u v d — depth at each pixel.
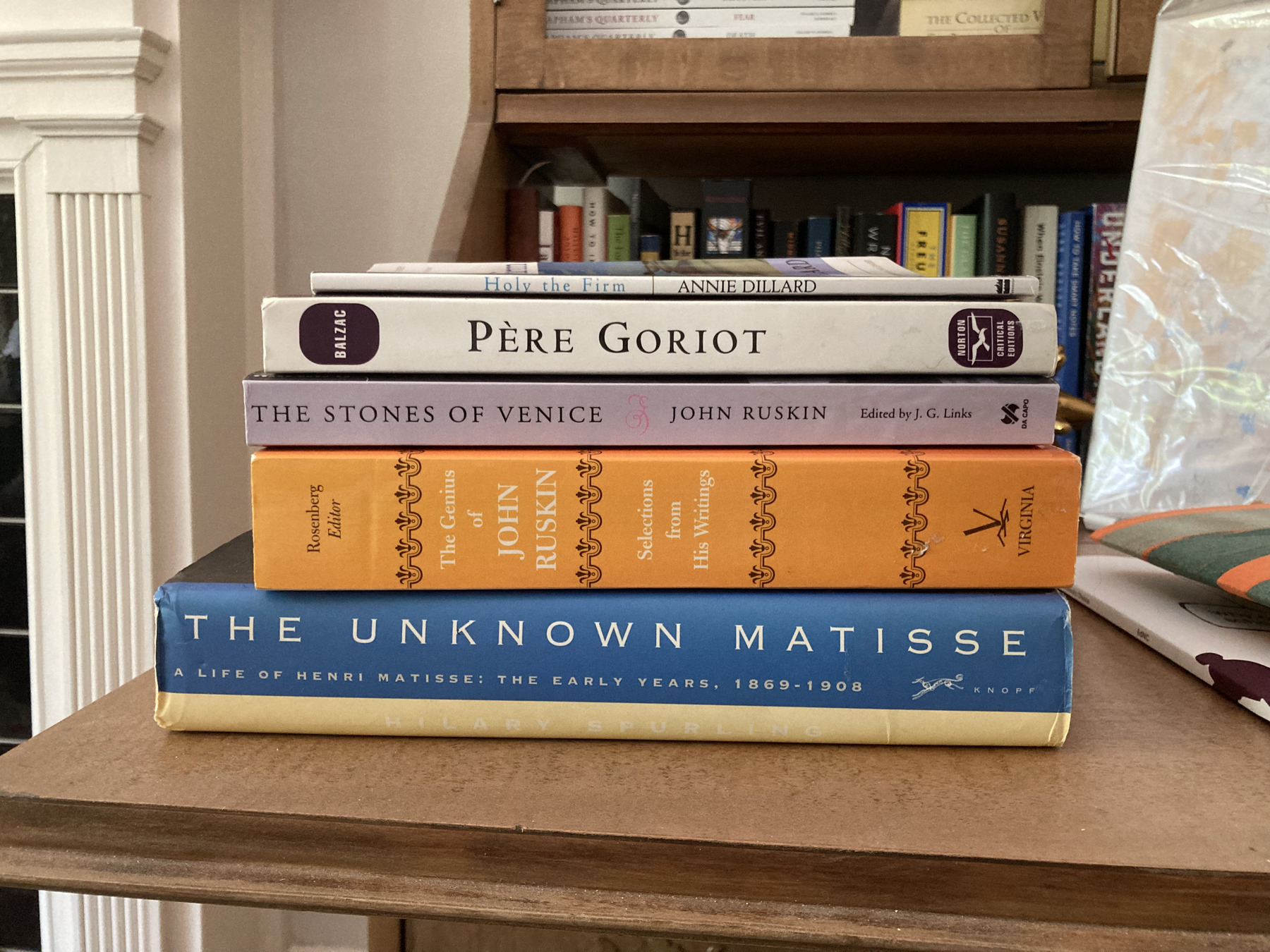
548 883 0.30
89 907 1.15
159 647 0.37
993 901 0.29
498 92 0.76
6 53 1.03
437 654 0.37
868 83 0.73
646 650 0.37
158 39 1.02
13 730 1.26
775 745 0.37
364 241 1.22
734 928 0.29
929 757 0.36
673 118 0.75
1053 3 0.71
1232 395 0.67
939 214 0.85
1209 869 0.28
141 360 1.08
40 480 1.15
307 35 1.20
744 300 0.38
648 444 0.37
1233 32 0.68
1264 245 0.67
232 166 1.18
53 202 1.06
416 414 0.37
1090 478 0.72
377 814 0.31
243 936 1.25
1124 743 0.37
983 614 0.36
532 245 0.85
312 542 0.36
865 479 0.36
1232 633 0.46
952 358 0.37
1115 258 0.83
